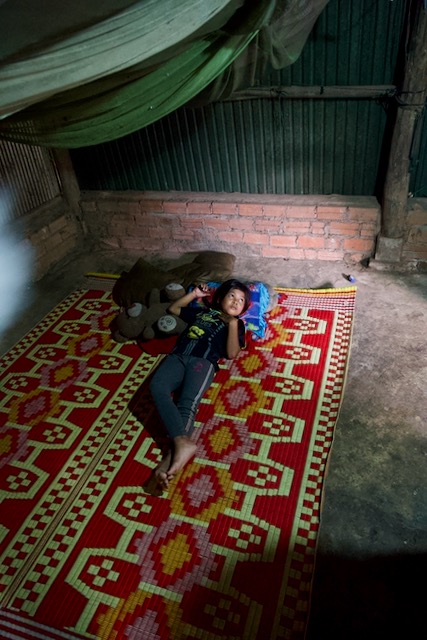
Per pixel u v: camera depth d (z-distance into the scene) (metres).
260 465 2.61
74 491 2.57
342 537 2.26
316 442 2.71
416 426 2.77
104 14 1.47
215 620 1.98
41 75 1.41
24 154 4.37
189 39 2.03
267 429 2.82
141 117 2.61
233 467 2.62
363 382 3.11
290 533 2.28
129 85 2.29
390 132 3.71
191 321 3.25
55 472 2.68
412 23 3.21
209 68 2.45
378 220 4.06
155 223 4.73
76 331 3.83
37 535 2.36
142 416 2.99
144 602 2.06
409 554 2.17
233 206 4.36
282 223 4.31
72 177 4.77
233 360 3.36
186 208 4.52
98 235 5.04
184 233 4.70
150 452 2.75
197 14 1.67
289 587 2.06
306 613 1.97
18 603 2.09
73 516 2.44
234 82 3.04
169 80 2.39
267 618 1.97
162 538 2.31
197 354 2.97
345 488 2.48
